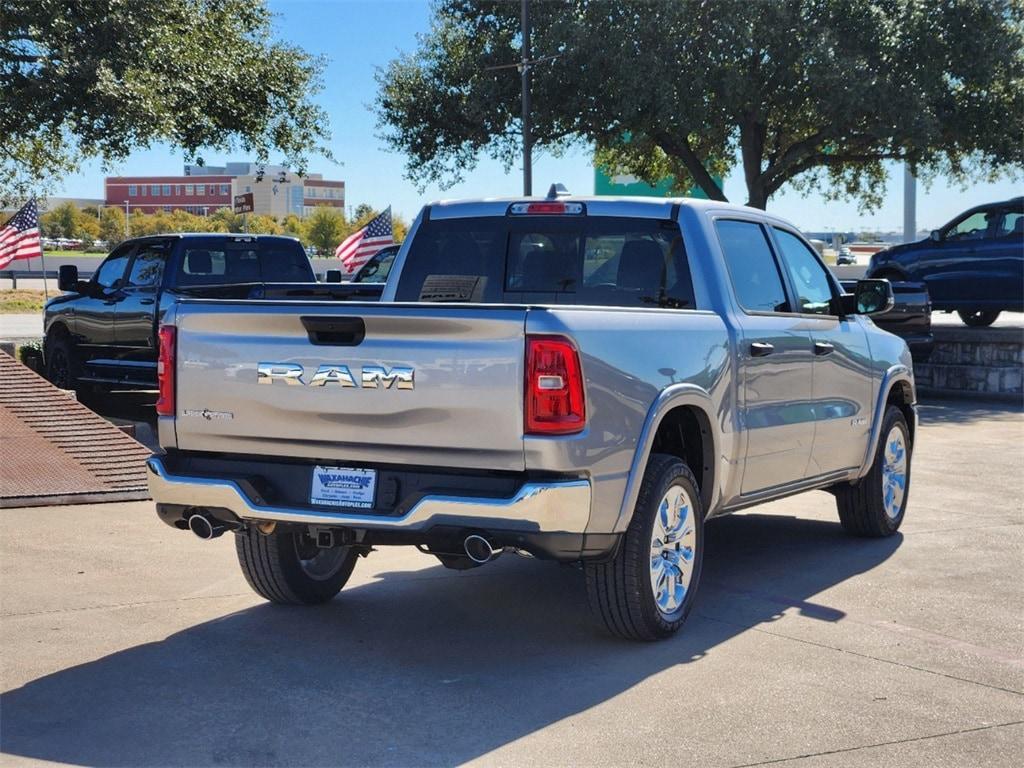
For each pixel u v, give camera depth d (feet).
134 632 18.53
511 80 91.81
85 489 28.35
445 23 97.09
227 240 43.21
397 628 19.03
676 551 18.56
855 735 14.47
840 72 80.69
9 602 20.08
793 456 22.25
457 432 16.11
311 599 20.27
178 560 23.15
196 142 72.59
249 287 34.06
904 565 23.85
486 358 15.94
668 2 81.97
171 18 66.80
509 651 17.87
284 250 44.70
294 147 76.07
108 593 20.76
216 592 21.01
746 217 22.31
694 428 19.48
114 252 45.03
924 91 82.84
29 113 60.49
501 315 15.89
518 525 15.74
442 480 16.46
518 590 21.62
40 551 23.62
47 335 47.55
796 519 28.96
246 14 74.54
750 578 22.72
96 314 44.52
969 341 62.69
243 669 16.81
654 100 84.43
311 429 17.01
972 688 16.29
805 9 83.61
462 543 16.33
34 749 13.80
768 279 22.43
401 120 97.30
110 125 60.54
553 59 86.58
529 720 14.90
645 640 18.30
